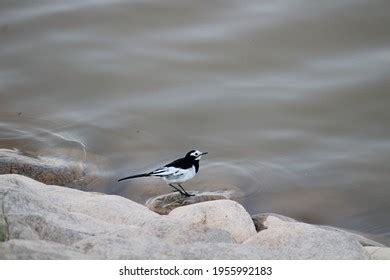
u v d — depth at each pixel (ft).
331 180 54.49
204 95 69.15
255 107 66.85
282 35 78.69
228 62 74.84
